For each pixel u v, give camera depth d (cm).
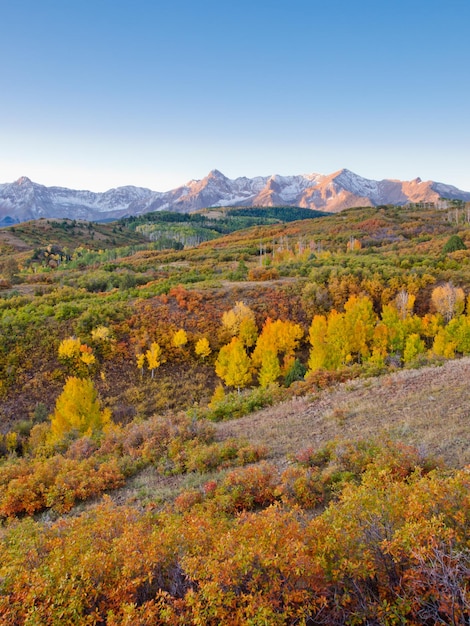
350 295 5275
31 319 4562
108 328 4575
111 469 1334
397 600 419
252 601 441
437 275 5597
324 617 459
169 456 1427
